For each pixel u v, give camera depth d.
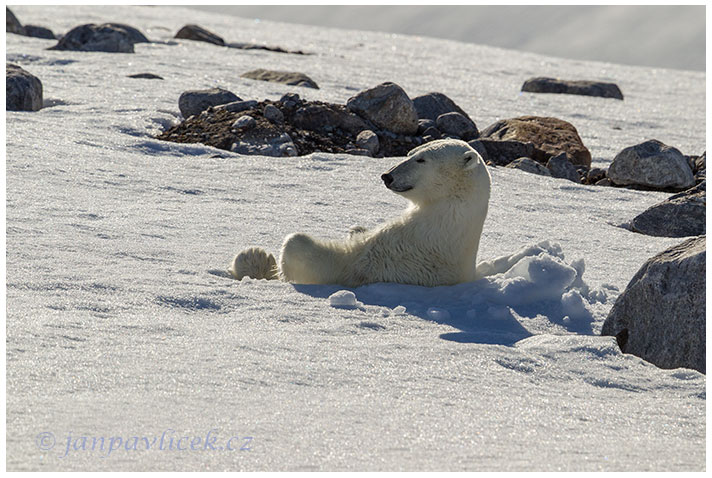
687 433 11.86
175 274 19.09
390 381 13.03
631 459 10.60
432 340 15.35
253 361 13.34
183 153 36.69
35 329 14.06
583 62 134.25
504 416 11.98
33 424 10.41
